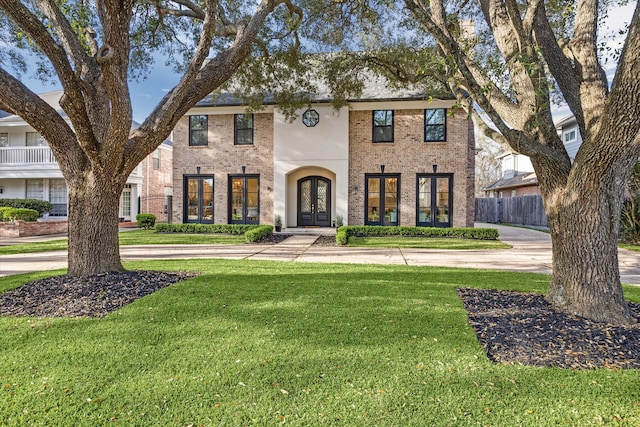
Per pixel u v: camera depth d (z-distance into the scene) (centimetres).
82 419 228
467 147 1450
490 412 235
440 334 361
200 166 1605
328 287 555
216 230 1504
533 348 329
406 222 1484
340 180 1502
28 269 736
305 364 298
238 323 391
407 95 1438
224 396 252
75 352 319
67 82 473
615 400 248
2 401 245
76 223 575
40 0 566
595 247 404
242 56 640
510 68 482
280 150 1531
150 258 895
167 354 316
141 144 575
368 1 825
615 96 355
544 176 447
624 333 359
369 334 361
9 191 2052
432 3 533
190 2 794
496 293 518
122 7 521
